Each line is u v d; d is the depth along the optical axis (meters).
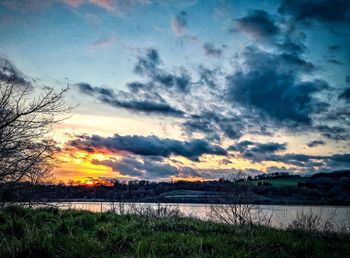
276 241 8.15
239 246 7.71
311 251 7.66
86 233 7.95
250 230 9.70
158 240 7.46
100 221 9.93
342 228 10.72
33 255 6.07
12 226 7.65
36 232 7.05
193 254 6.42
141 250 6.45
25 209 10.12
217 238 8.00
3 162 8.57
